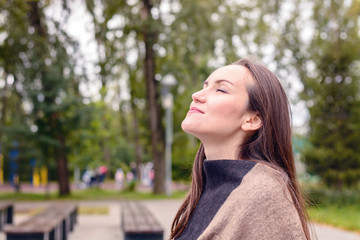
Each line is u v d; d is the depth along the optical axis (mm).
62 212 8930
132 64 20641
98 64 17469
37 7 17031
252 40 18547
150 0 18438
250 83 1111
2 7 13453
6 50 16828
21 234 6449
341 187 15203
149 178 31969
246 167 1011
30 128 18984
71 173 38688
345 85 15320
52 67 17422
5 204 10609
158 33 18547
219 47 18000
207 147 1156
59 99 18172
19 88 17812
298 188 1142
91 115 18828
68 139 20094
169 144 20703
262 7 18219
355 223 10172
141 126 25016
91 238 9008
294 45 17750
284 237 892
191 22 17328
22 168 20625
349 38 15367
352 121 15352
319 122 15500
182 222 1195
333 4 15078
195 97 1139
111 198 19344
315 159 15266
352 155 15094
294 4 17891
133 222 7262
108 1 17266
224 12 18484
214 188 1072
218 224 939
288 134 1141
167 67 19438
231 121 1103
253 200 919
